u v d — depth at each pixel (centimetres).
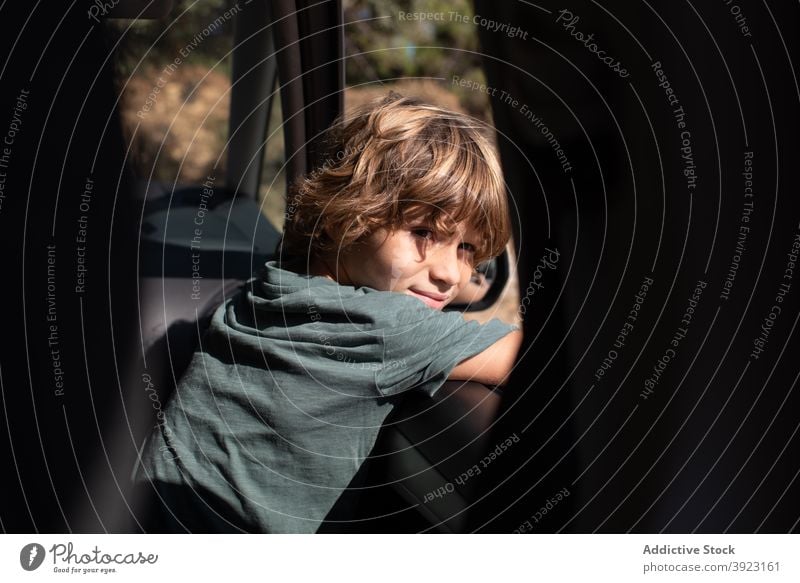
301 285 87
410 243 85
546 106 75
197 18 140
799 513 72
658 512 75
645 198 70
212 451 84
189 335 101
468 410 80
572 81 72
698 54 68
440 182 82
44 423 90
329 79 122
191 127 139
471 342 82
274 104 144
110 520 87
